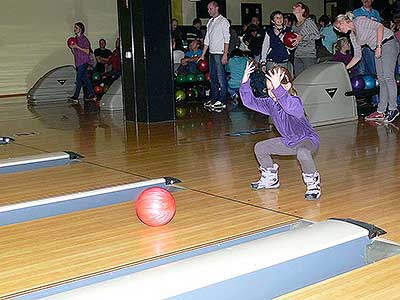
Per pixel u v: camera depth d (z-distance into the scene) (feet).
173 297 7.27
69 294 7.26
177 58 32.89
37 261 9.00
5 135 22.21
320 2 50.90
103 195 12.67
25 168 15.94
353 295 7.39
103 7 44.09
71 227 10.62
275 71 11.36
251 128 21.71
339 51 26.18
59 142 20.22
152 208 10.36
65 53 43.11
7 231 10.51
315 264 8.25
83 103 33.50
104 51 38.65
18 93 41.50
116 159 16.83
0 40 40.52
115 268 8.58
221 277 7.72
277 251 8.46
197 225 10.49
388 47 21.50
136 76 24.36
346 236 9.04
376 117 22.44
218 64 27.61
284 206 11.50
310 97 21.61
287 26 27.61
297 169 14.70
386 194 12.07
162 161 16.30
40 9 41.78
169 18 24.25
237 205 11.68
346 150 16.89
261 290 7.56
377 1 39.01
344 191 12.45
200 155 16.94
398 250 8.81
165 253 9.14
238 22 48.01
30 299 7.61
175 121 24.43
